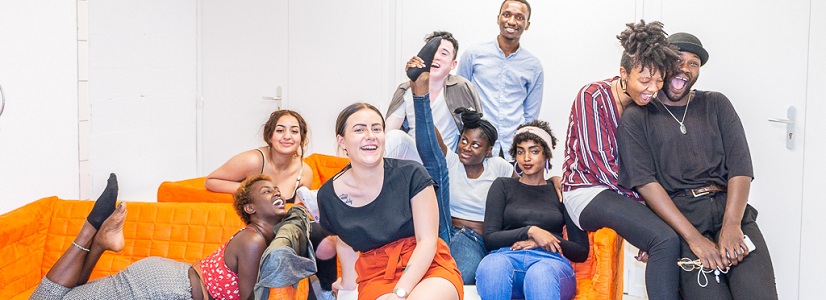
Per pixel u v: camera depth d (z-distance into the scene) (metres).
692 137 3.00
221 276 2.81
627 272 4.41
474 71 4.42
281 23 5.13
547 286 2.97
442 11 4.56
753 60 4.04
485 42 4.42
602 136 3.14
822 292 4.02
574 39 4.30
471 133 3.76
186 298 2.80
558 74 4.34
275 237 2.74
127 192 4.76
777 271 4.11
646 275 2.90
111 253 3.23
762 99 4.05
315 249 3.14
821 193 3.97
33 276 3.28
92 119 4.41
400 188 2.77
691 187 2.99
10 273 3.13
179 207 3.26
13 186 3.59
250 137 5.31
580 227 3.23
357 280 2.88
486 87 4.40
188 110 5.35
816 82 3.92
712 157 3.00
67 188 3.99
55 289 2.86
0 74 3.48
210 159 5.44
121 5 4.61
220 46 5.32
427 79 3.57
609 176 3.12
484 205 3.74
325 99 5.05
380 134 2.74
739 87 4.08
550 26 4.33
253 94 5.27
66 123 3.96
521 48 4.37
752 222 2.96
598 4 4.25
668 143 3.01
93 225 2.91
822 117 3.93
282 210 2.86
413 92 3.61
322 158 4.61
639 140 3.03
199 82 5.40
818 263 4.02
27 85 3.66
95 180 4.45
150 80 4.93
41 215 3.34
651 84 2.99
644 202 3.12
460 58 4.45
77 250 2.89
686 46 3.01
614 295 3.09
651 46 2.98
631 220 2.95
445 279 2.68
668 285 2.83
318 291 3.01
